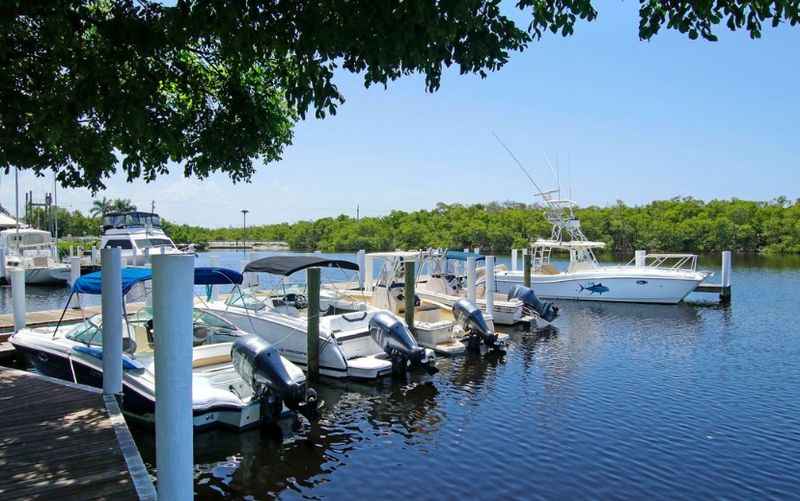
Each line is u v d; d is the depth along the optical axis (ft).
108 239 79.87
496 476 21.12
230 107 24.58
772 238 179.42
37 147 23.59
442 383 33.86
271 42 16.48
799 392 32.09
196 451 23.17
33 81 21.91
